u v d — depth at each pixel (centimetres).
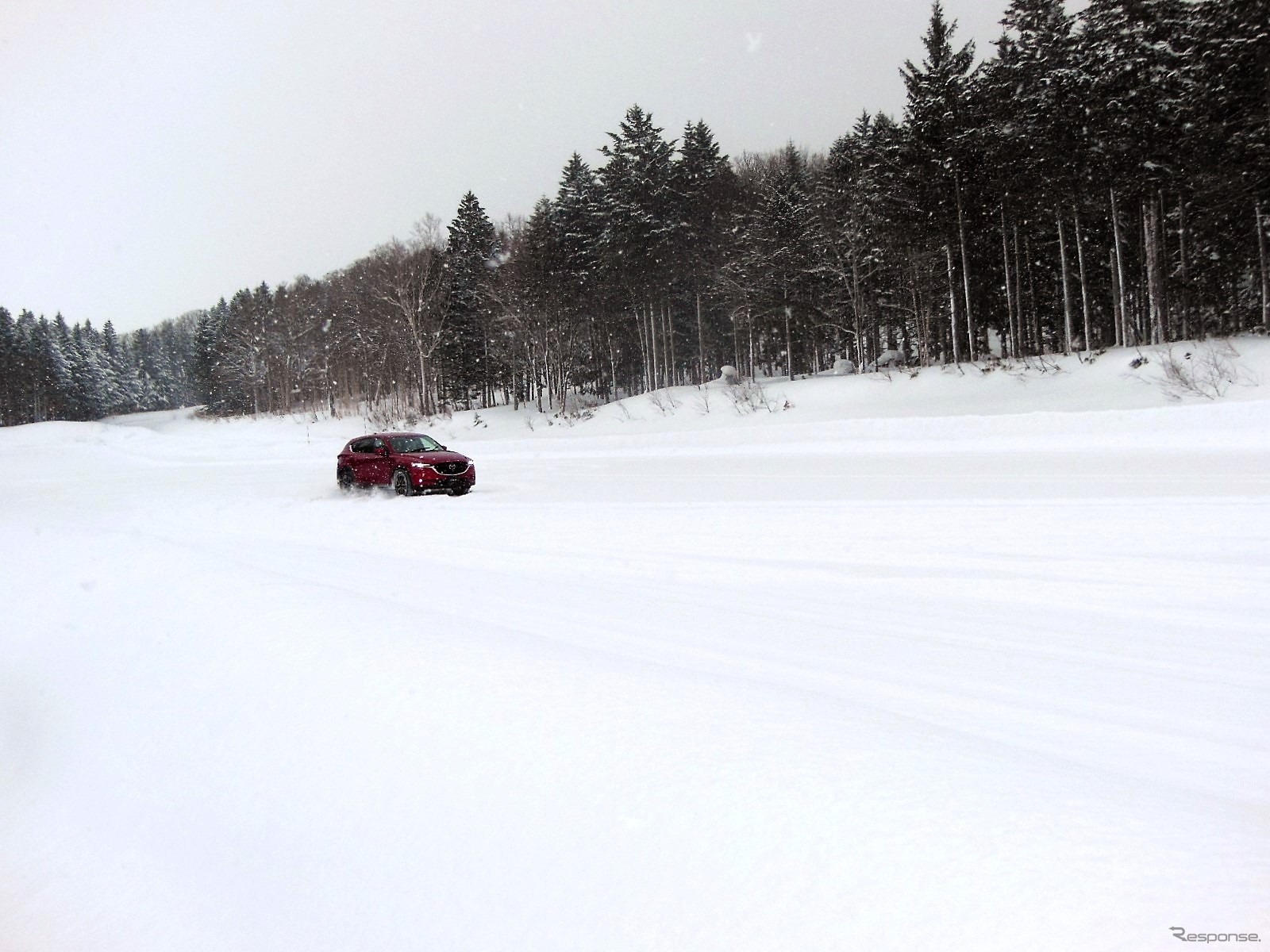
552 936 183
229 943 219
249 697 361
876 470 1455
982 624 520
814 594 621
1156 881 177
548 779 247
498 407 5153
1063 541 756
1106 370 2833
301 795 276
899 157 3544
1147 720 353
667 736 268
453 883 211
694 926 177
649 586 673
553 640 465
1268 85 2756
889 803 216
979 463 1446
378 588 687
